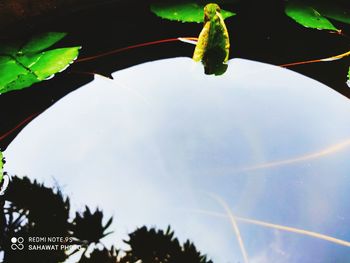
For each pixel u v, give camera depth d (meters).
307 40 0.36
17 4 0.33
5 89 0.27
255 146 0.26
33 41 0.33
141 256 0.21
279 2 0.39
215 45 0.32
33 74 0.28
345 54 0.34
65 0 0.35
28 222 0.22
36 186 0.24
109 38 0.36
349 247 0.21
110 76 0.32
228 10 0.38
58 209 0.23
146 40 0.36
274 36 0.36
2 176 0.23
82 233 0.22
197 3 0.36
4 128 0.28
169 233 0.22
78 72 0.32
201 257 0.21
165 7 0.35
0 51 0.32
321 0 0.37
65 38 0.36
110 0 0.37
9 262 0.20
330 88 0.31
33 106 0.29
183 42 0.36
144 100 0.30
